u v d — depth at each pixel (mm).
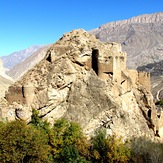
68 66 32344
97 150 29078
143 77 38656
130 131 32156
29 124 29000
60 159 28406
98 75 33156
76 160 28141
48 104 30750
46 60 34062
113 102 32031
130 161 29766
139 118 35531
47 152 27359
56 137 28906
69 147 28359
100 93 32156
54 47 33781
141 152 30516
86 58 33469
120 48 36250
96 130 30766
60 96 31547
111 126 31062
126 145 29953
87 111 31375
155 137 36531
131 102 35594
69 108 31391
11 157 24984
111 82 33062
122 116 32094
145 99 37469
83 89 32188
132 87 37188
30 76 32438
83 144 29016
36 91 31000
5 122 28391
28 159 26297
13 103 30781
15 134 25484
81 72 32969
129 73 38031
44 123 29469
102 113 31547
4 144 25172
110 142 29172
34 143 25844
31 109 30156
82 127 30625
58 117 31016
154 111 36938
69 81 32156
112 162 28719
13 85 31891
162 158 30578
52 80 31547
